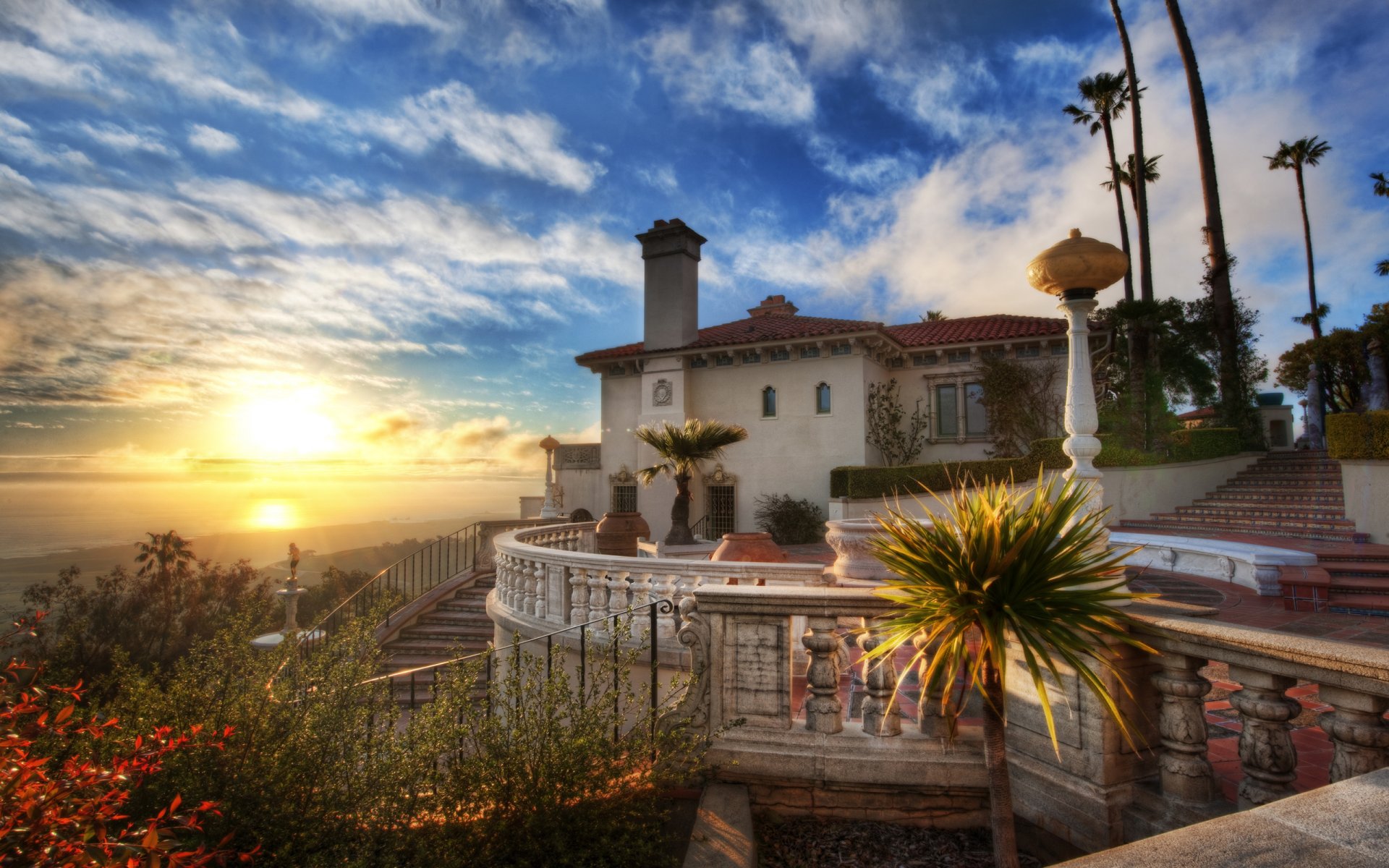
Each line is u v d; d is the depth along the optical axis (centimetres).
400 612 1512
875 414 2400
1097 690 295
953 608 318
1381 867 146
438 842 327
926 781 399
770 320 2794
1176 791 334
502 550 1074
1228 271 2159
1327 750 433
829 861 375
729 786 420
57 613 1581
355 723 370
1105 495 1764
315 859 295
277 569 2945
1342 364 2322
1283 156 3484
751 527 2450
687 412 2591
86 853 226
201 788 310
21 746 255
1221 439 1956
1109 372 2452
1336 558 1098
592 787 348
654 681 459
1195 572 1238
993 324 2550
